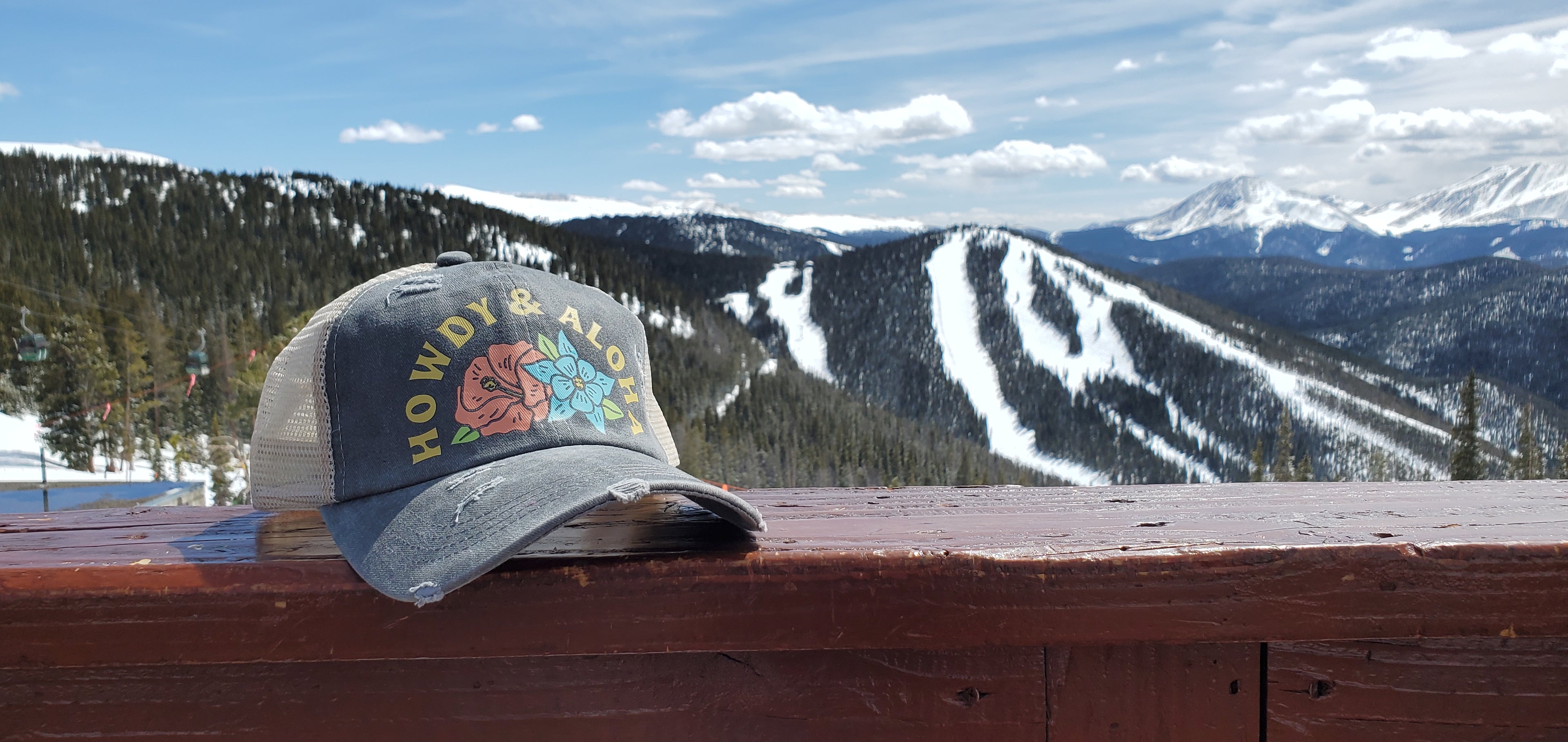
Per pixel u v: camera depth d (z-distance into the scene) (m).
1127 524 1.09
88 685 0.94
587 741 0.94
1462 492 1.35
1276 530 1.02
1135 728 0.95
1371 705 0.95
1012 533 1.03
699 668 0.94
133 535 1.10
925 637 0.91
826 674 0.94
